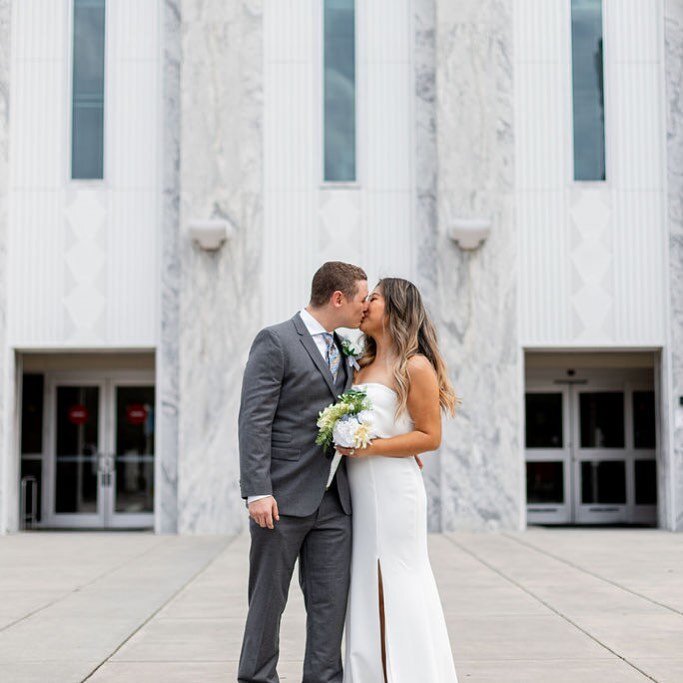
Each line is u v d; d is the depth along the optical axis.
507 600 7.70
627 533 13.17
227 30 13.63
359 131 13.86
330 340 4.34
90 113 13.95
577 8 14.06
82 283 13.69
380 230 13.76
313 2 13.95
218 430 13.27
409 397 4.28
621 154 13.88
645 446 16.23
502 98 13.83
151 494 15.52
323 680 4.15
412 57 13.95
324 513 4.23
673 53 13.95
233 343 13.35
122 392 15.61
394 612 4.20
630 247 13.77
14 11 13.98
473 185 13.53
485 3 13.71
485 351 13.42
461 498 13.29
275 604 4.15
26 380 15.59
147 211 13.76
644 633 6.36
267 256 13.69
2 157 13.72
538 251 13.73
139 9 13.96
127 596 7.97
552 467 16.33
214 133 13.52
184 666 5.49
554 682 5.07
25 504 15.24
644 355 15.84
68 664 5.51
